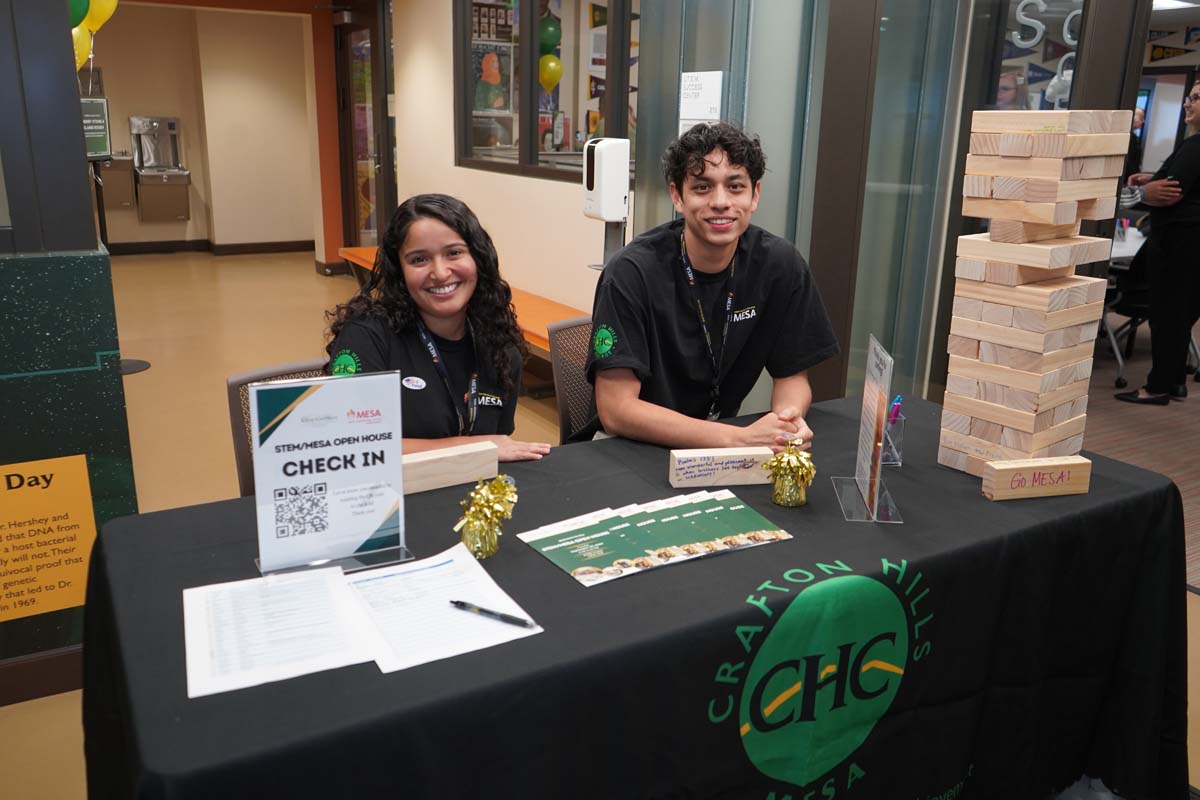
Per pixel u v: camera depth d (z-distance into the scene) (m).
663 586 1.27
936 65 3.20
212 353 5.80
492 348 1.87
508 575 1.29
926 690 1.47
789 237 3.12
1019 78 3.29
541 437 4.30
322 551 1.29
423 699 0.99
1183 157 4.29
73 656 2.24
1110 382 5.15
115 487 2.19
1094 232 3.35
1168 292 4.52
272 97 10.01
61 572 2.18
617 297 1.92
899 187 3.32
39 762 2.00
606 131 4.67
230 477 3.74
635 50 4.57
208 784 0.88
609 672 1.11
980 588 1.48
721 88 3.05
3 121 1.93
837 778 1.41
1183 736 1.79
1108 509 1.63
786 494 1.56
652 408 1.87
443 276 1.72
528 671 1.05
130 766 0.92
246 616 1.14
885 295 3.44
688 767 1.24
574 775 1.13
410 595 1.21
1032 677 1.62
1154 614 1.75
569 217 5.20
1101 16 3.03
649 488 1.64
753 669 1.25
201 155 10.14
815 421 2.08
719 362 2.06
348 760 0.95
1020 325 1.62
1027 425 1.64
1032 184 1.55
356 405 1.26
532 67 5.43
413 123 7.14
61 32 1.94
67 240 2.05
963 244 1.68
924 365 3.62
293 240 10.55
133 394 4.90
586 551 1.37
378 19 7.66
